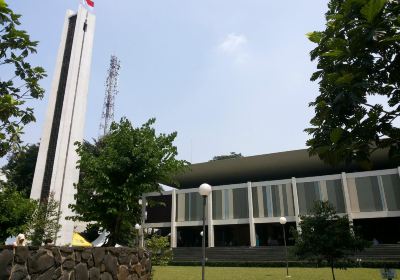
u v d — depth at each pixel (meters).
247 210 36.81
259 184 37.16
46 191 37.28
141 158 11.72
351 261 11.77
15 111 5.61
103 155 12.07
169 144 12.55
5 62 5.67
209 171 45.72
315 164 41.91
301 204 34.34
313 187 34.34
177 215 40.47
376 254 26.27
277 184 36.22
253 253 31.77
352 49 5.49
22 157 6.45
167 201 43.34
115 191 11.33
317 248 11.57
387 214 30.50
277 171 45.19
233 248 33.34
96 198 11.97
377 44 5.32
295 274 18.91
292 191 35.16
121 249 6.93
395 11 5.27
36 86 5.98
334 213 12.22
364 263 23.41
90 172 11.98
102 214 11.72
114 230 11.87
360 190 32.19
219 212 38.28
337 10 6.64
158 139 12.49
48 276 4.81
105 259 6.27
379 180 31.73
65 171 38.03
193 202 40.12
